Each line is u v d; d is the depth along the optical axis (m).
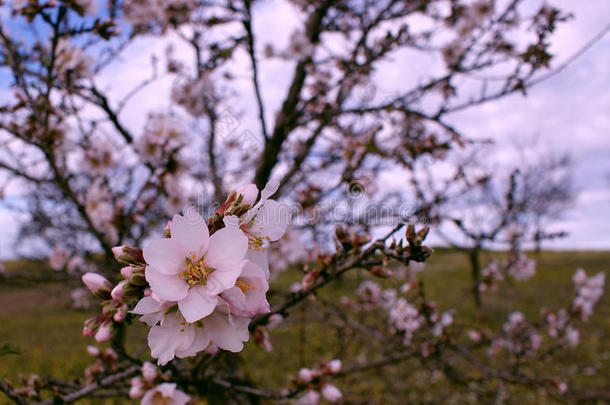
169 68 3.34
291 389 2.00
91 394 1.97
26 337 10.44
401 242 1.34
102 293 1.18
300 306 3.18
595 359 7.63
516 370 3.80
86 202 3.15
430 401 4.98
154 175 2.89
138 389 1.62
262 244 1.02
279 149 2.86
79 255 4.00
